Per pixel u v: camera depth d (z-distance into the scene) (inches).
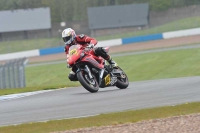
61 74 4653.1
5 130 976.9
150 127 909.2
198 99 1246.3
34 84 4284.0
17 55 6914.4
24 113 1230.9
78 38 1562.5
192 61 4362.7
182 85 1612.9
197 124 912.3
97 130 908.6
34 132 936.9
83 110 1193.4
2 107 1412.4
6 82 3211.1
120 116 1049.5
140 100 1301.7
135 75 4074.8
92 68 1551.4
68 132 906.1
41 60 6205.7
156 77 3821.4
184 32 6717.5
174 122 943.0
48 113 1191.6
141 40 6786.4
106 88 1770.4
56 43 7780.5
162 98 1311.5
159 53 5231.3
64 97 1541.6
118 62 4955.7
